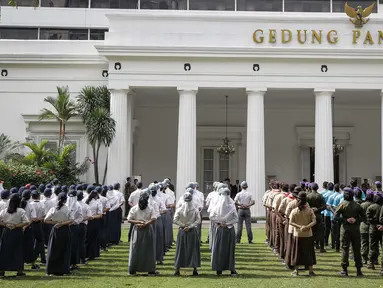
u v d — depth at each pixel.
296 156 34.75
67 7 34.12
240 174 34.44
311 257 12.67
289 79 27.53
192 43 27.73
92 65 29.61
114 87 27.22
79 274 12.68
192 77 27.39
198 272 13.07
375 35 27.66
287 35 27.67
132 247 12.59
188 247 12.50
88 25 33.84
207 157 34.72
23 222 12.36
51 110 29.62
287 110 35.03
